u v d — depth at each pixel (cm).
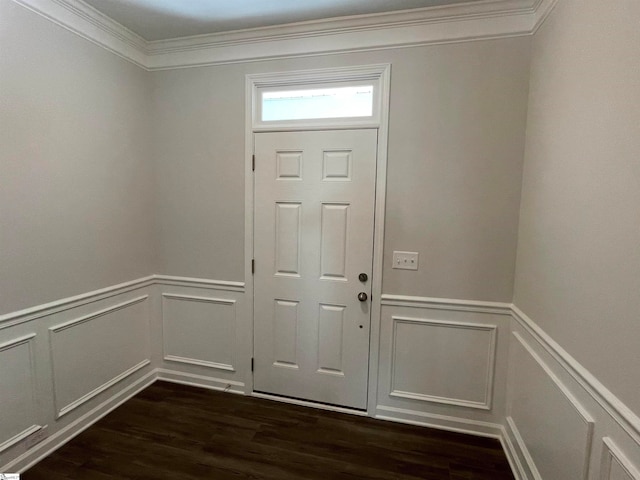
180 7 207
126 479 181
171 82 257
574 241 134
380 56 218
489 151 207
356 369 241
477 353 219
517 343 198
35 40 181
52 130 192
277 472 188
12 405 178
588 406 120
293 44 231
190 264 268
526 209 194
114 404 243
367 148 225
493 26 199
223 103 248
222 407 247
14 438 179
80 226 212
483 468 193
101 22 216
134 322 258
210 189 258
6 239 172
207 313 269
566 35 149
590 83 127
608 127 113
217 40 241
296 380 254
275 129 240
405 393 233
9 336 175
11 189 173
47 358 195
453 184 213
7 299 174
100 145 223
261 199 248
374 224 229
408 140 218
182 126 259
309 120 234
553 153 159
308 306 247
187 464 192
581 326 127
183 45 248
